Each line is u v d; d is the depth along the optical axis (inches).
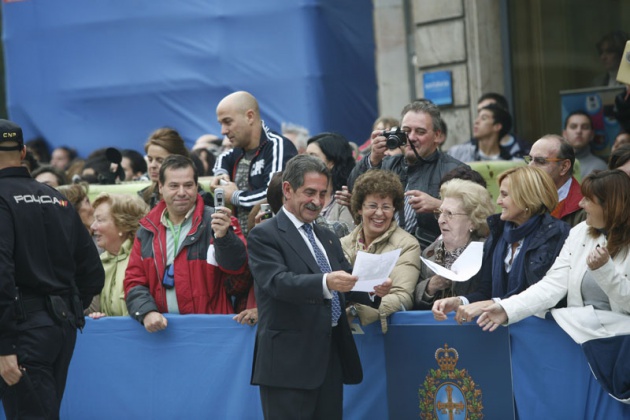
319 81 721.0
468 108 746.2
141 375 450.0
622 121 605.0
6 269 363.9
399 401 403.2
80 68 795.4
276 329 365.1
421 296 408.8
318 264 373.7
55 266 385.4
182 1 754.8
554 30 730.2
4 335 363.9
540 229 380.8
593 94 698.8
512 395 382.9
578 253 366.3
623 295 348.8
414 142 455.5
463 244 403.2
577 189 434.9
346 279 346.9
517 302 367.2
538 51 737.6
